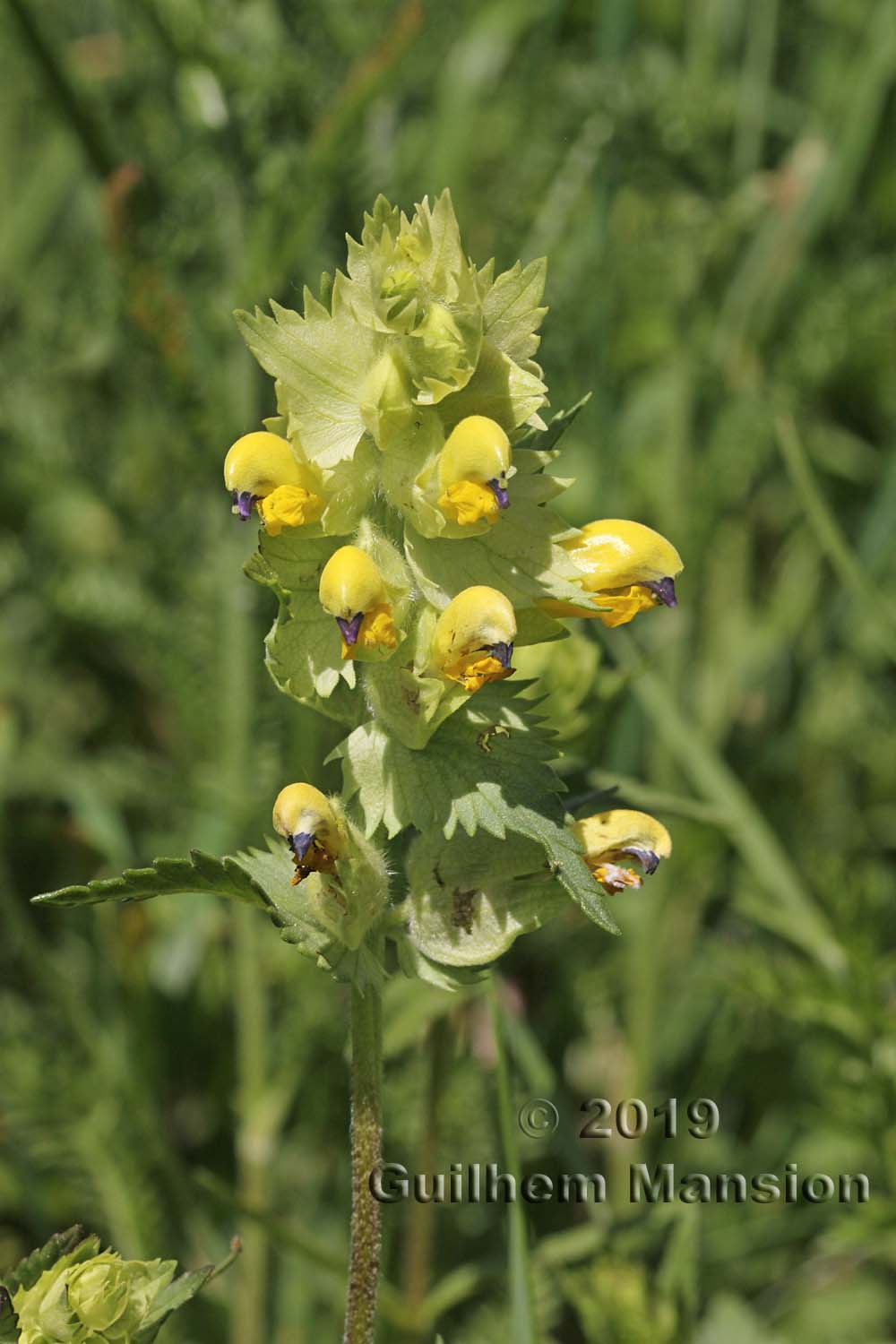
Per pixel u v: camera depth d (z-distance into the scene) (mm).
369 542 511
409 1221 602
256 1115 635
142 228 645
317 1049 653
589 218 723
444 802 509
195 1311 626
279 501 505
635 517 771
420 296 505
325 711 515
